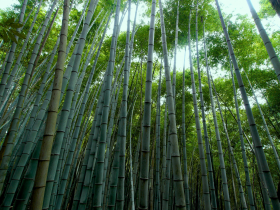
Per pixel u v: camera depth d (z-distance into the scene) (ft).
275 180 21.04
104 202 11.10
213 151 24.08
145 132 6.23
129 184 15.94
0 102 9.36
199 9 17.26
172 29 17.90
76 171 15.26
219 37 18.63
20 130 12.67
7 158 8.36
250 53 18.67
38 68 15.12
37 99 10.32
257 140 7.00
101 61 21.06
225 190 10.42
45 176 4.30
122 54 20.72
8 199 7.34
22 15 10.97
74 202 8.57
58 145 5.36
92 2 6.99
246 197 22.89
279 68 5.74
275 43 19.27
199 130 10.28
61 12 19.13
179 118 21.59
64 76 7.16
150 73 6.86
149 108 6.43
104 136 7.57
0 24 5.97
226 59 18.71
